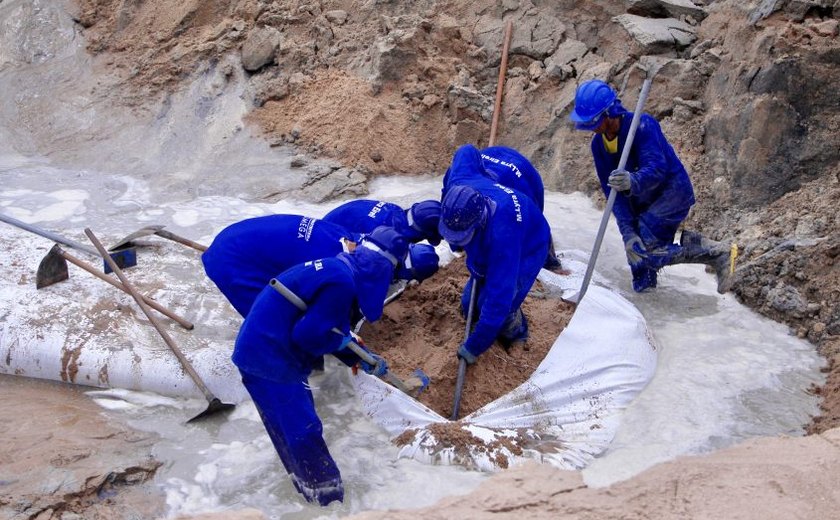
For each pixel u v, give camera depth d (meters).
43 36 10.05
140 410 5.32
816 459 4.41
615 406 5.27
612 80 8.62
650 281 6.57
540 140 8.59
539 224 5.33
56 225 7.39
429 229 5.44
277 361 4.41
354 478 4.68
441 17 9.33
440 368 5.44
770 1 7.80
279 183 8.16
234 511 4.30
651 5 9.02
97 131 9.05
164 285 6.37
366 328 5.90
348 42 9.34
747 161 7.42
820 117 7.31
